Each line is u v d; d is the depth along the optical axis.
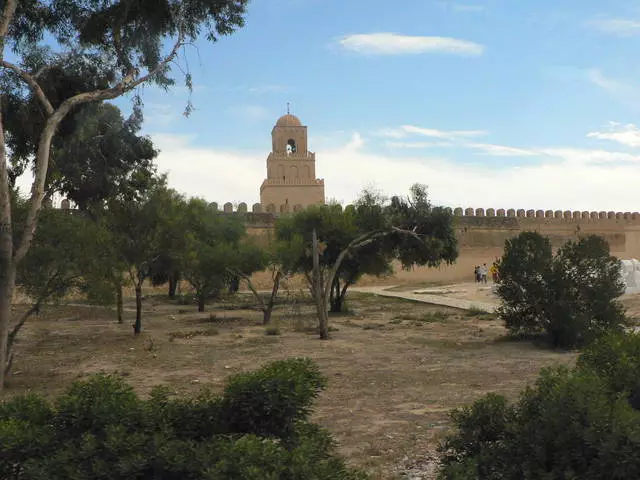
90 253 14.42
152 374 13.28
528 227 61.34
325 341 19.12
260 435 5.14
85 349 17.45
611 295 16.94
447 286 51.31
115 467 4.39
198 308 32.84
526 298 17.56
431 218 24.31
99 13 14.61
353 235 26.12
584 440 4.24
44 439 4.69
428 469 6.54
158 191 21.69
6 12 12.41
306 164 71.31
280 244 24.66
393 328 23.11
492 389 11.07
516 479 4.56
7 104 15.44
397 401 10.20
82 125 17.75
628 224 64.50
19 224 13.96
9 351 12.70
